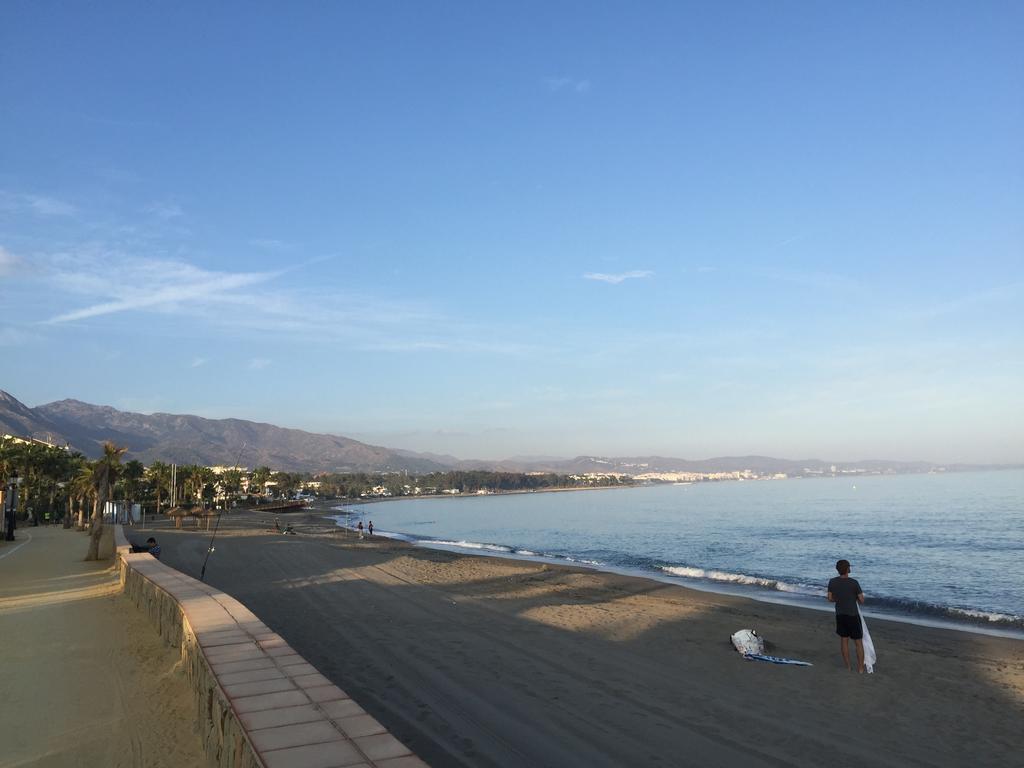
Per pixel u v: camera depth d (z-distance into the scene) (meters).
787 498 143.38
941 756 7.68
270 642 6.17
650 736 7.53
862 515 82.00
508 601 18.59
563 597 20.91
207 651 5.85
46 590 16.84
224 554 31.14
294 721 4.04
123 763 5.46
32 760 5.52
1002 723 9.05
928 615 20.59
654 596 22.42
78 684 7.73
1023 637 16.75
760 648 12.53
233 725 4.29
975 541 48.91
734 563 39.50
